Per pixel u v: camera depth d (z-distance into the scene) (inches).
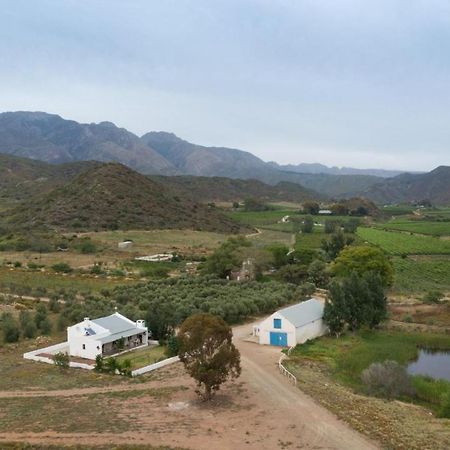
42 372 2625.5
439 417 2069.4
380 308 3558.1
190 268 5674.2
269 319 3132.4
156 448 1722.4
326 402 2119.8
